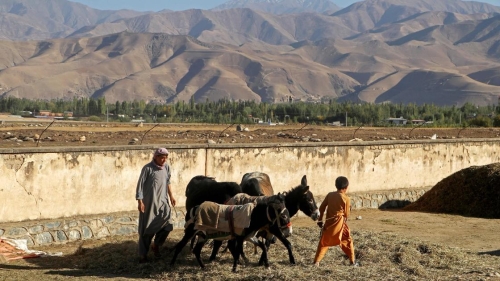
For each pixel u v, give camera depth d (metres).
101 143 25.73
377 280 12.11
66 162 17.36
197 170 20.08
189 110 121.31
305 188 13.34
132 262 14.12
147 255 14.69
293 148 22.70
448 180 24.81
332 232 13.20
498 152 30.95
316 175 23.52
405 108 122.12
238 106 124.31
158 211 14.18
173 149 19.50
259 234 13.95
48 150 16.94
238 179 21.16
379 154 25.81
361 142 25.03
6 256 14.36
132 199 18.80
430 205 24.66
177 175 19.59
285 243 13.34
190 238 13.70
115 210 18.39
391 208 25.31
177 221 18.94
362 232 16.84
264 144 21.72
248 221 12.88
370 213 23.47
